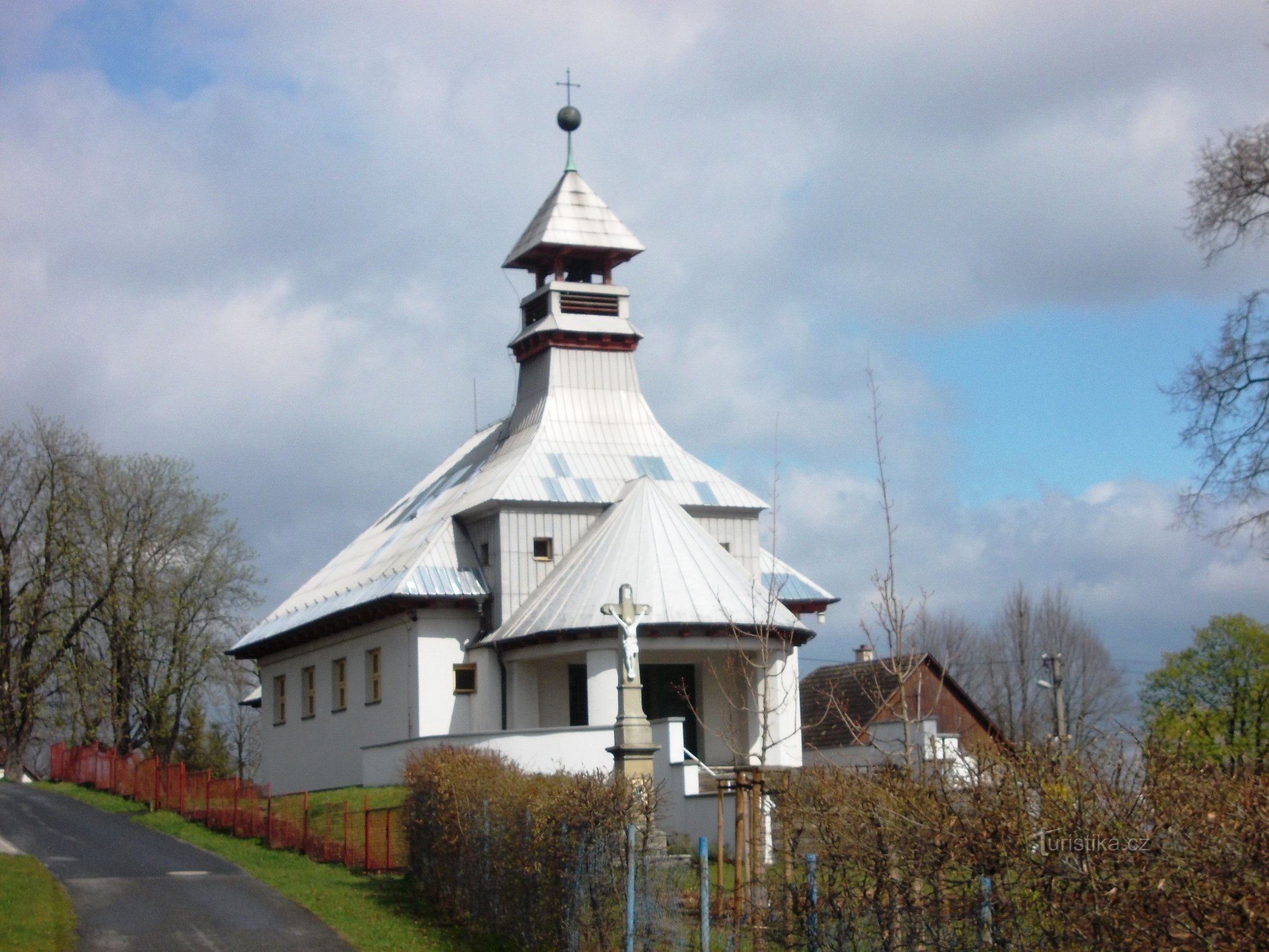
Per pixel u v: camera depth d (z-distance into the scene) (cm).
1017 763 1062
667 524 4122
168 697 6675
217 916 2389
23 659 6378
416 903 2509
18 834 3659
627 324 4850
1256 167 2981
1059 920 973
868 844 1219
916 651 2080
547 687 4212
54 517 6419
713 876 2375
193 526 6788
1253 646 3669
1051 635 6288
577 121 5050
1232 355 2991
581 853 1802
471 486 4744
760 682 3909
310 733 5078
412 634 4325
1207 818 898
